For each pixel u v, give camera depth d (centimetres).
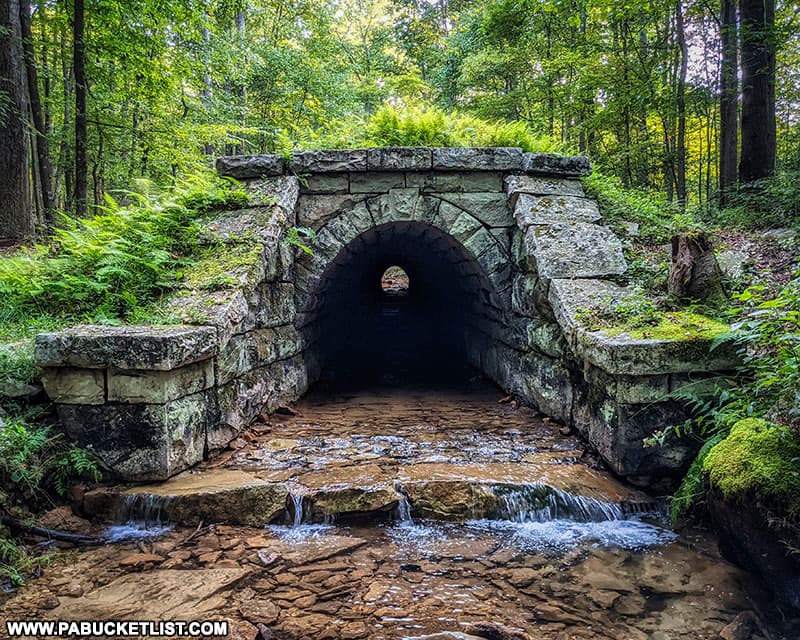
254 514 401
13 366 429
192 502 396
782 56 1138
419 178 718
